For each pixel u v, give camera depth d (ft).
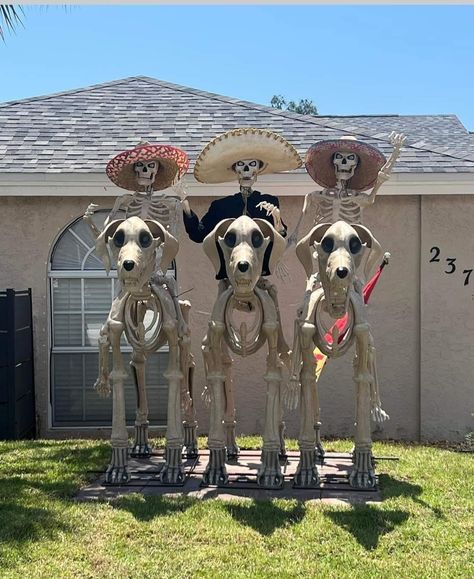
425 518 11.36
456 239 19.17
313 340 12.89
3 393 17.72
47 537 10.48
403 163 19.08
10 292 17.65
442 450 16.81
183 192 14.78
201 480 13.61
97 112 22.66
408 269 19.29
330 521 11.15
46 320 19.44
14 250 19.45
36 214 19.45
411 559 9.95
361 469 13.03
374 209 19.31
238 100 23.70
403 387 19.35
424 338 19.17
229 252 12.33
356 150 13.78
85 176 18.74
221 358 13.41
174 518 11.29
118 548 10.24
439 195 19.08
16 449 16.48
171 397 13.42
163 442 17.60
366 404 13.00
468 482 13.38
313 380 13.08
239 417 19.44
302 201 19.08
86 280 19.80
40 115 22.40
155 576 9.43
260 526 10.98
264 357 19.38
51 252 19.65
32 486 13.06
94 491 12.91
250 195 14.78
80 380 19.86
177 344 13.41
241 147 13.76
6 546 10.11
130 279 11.93
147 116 22.33
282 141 13.78
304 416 13.11
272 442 13.09
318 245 12.00
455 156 19.49
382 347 19.33
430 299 19.19
